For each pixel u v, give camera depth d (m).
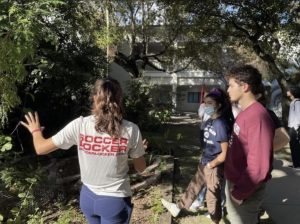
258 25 17.33
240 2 16.69
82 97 9.61
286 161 10.07
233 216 3.76
